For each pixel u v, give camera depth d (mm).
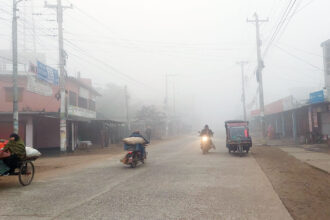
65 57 20047
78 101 30156
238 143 15773
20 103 24234
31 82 17891
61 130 19594
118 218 5184
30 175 8875
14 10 14500
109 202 6305
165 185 8062
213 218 5133
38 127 23203
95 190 7602
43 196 7023
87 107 33688
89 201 6422
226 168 11172
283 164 12039
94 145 28906
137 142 12359
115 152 21078
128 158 11836
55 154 20562
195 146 24469
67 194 7188
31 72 17984
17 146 8242
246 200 6336
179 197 6664
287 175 9398
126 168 11859
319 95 21391
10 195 7191
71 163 14688
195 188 7609
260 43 24531
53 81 20719
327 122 21016
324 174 9469
